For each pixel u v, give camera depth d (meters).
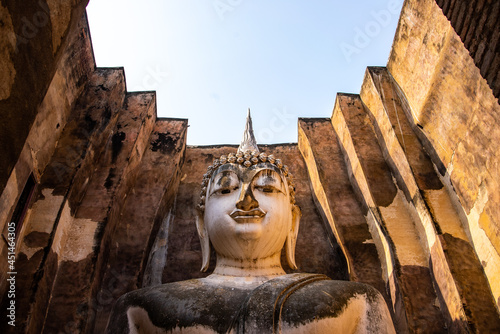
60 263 5.59
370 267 6.19
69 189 5.93
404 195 6.49
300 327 4.11
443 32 5.99
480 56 4.58
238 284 4.93
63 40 5.32
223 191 5.70
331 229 6.95
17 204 5.34
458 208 5.73
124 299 4.79
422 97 6.51
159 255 6.86
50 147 6.29
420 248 5.92
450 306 5.05
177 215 7.53
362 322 4.45
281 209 5.58
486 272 5.01
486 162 5.07
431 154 6.40
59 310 5.21
